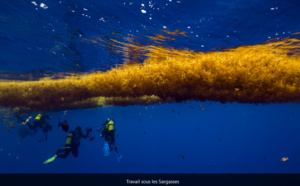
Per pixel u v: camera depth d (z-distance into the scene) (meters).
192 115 37.00
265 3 4.99
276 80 5.98
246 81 6.13
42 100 9.30
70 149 7.71
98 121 47.97
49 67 9.49
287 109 19.72
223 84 6.30
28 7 5.44
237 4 5.16
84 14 5.69
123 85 7.52
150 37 6.61
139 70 7.33
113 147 8.05
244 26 5.69
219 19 5.65
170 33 6.27
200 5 5.38
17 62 8.82
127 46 7.43
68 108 10.73
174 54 7.69
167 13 5.62
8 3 5.29
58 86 9.06
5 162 32.22
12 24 6.15
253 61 6.18
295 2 4.77
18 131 10.16
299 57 6.97
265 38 5.93
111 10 5.55
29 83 9.41
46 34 6.74
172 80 6.67
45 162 6.85
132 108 22.09
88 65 9.36
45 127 8.96
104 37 6.87
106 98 9.16
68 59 8.73
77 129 8.20
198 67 6.44
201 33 6.14
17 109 9.70
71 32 6.62
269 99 6.25
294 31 5.48
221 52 7.09
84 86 8.59
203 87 6.50
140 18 5.81
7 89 9.42
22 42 7.24
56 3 5.28
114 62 8.95
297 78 5.90
